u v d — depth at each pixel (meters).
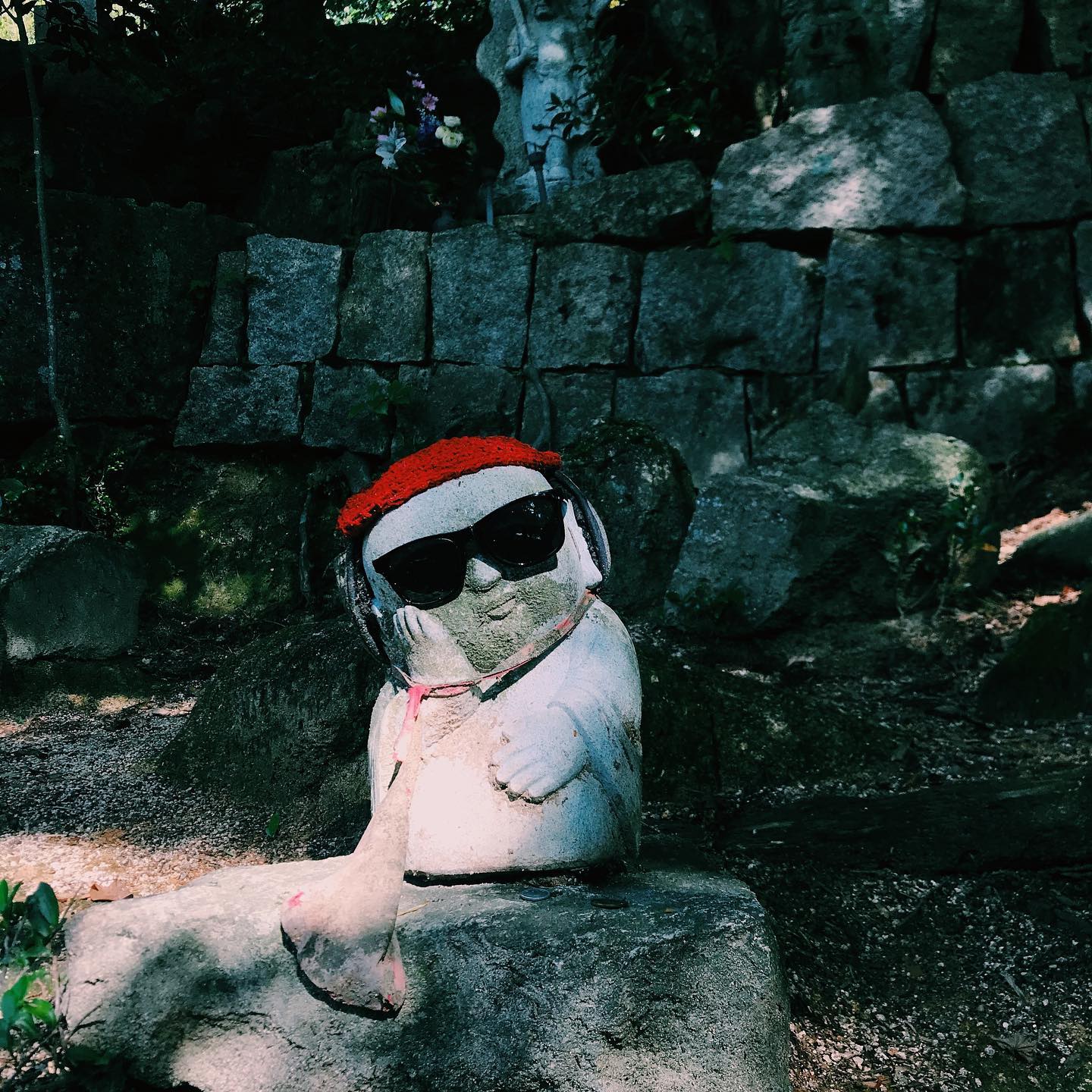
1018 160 2.25
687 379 2.33
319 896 0.85
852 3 2.38
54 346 2.43
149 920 0.85
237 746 1.47
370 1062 0.81
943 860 1.23
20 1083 0.86
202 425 2.59
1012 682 1.61
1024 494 2.13
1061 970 1.10
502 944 0.83
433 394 2.50
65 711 1.87
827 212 2.29
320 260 2.59
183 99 3.13
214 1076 0.82
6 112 2.99
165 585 2.43
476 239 2.49
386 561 0.94
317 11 3.47
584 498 1.01
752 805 1.39
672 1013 0.83
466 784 0.92
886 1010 1.07
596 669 0.95
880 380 2.24
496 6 2.79
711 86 2.49
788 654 1.84
